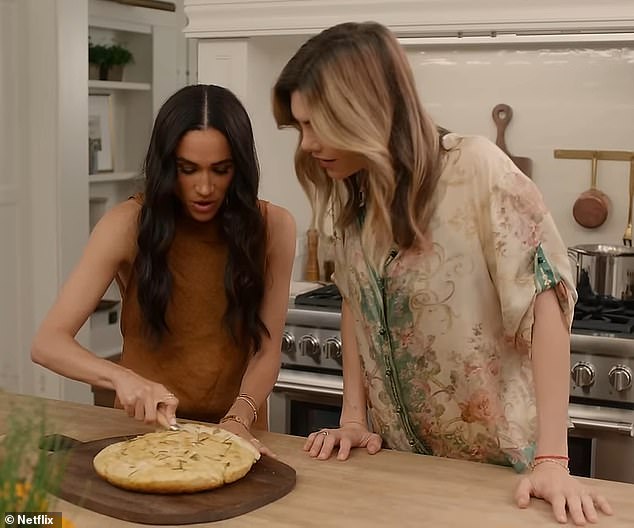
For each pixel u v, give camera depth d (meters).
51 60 4.04
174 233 1.86
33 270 4.17
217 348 1.97
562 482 1.48
